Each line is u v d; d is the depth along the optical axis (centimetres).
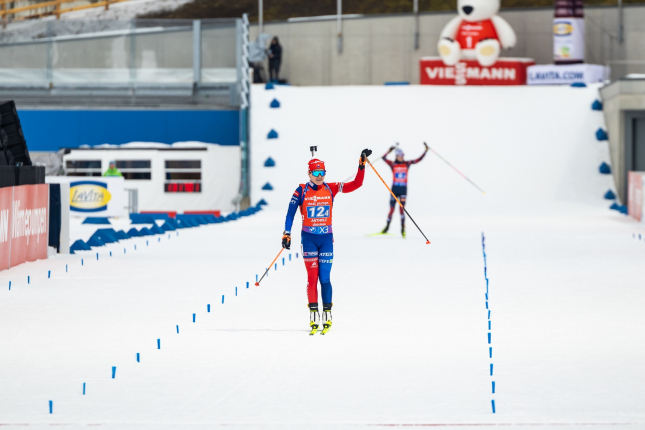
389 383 2008
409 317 2981
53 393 1925
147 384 2009
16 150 5759
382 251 5481
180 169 10988
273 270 4494
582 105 11569
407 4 16138
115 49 11175
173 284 3925
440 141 11350
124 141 11894
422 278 4100
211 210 10794
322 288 2756
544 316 2992
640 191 8594
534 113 11562
